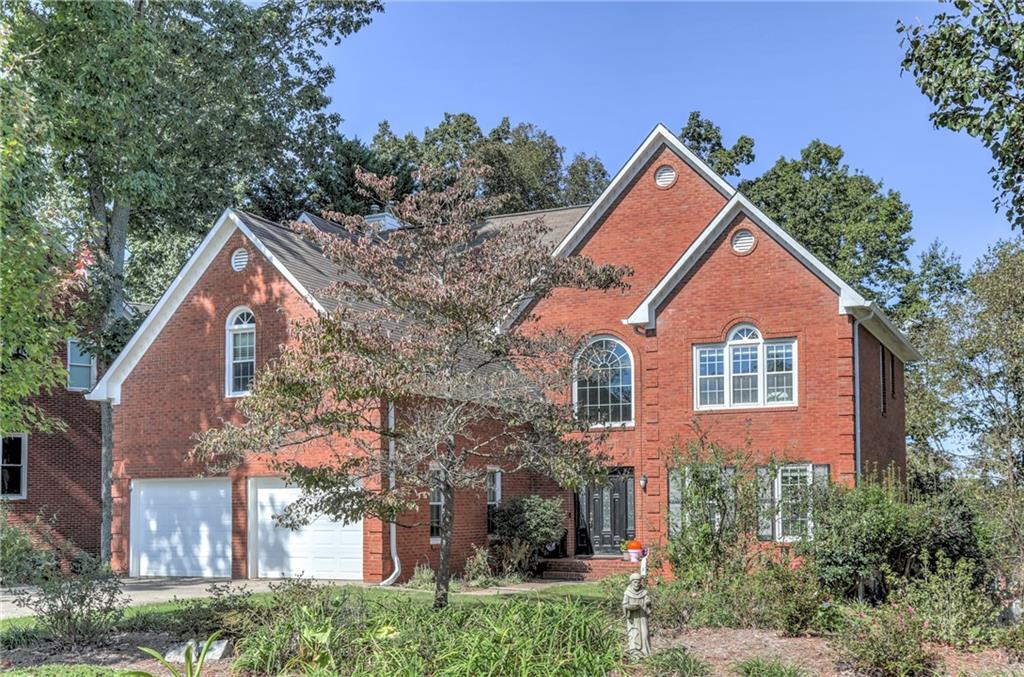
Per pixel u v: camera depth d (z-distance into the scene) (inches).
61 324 949.2
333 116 1487.5
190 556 1035.9
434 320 658.2
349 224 703.7
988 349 1229.1
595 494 1123.3
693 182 1131.9
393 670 467.5
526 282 659.4
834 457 933.2
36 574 747.4
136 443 1069.1
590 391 1118.4
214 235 1040.2
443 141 2121.1
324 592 620.7
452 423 674.2
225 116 1272.1
